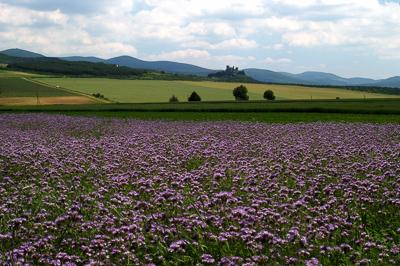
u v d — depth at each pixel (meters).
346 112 62.75
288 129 33.75
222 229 9.25
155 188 12.88
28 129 37.22
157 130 34.62
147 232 9.26
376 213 10.61
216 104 95.19
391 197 11.41
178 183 12.99
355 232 9.44
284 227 9.46
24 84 187.12
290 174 14.45
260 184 13.13
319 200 11.55
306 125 38.66
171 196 11.04
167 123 44.38
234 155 18.59
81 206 11.04
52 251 8.73
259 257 7.83
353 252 8.27
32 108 85.50
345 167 15.77
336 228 9.39
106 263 7.97
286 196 11.69
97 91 176.38
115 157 18.44
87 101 142.62
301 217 10.05
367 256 8.35
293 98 179.75
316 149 19.95
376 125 37.66
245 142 23.73
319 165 16.27
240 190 12.59
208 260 7.82
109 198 12.23
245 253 8.45
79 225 9.81
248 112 67.31
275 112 66.38
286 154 18.50
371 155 18.47
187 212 10.34
